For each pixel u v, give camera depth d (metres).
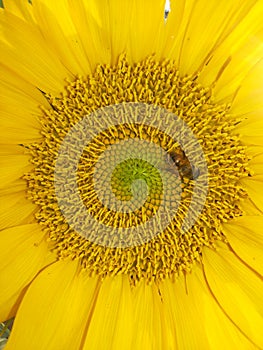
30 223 0.13
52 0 0.12
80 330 0.13
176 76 0.12
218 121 0.12
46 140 0.12
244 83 0.12
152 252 0.13
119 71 0.12
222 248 0.13
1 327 0.13
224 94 0.12
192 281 0.13
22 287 0.13
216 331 0.13
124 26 0.12
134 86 0.12
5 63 0.12
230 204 0.13
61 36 0.12
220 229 0.13
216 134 0.12
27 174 0.13
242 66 0.12
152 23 0.12
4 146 0.12
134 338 0.13
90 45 0.12
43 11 0.12
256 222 0.13
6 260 0.13
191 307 0.13
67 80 0.12
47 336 0.13
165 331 0.13
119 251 0.13
